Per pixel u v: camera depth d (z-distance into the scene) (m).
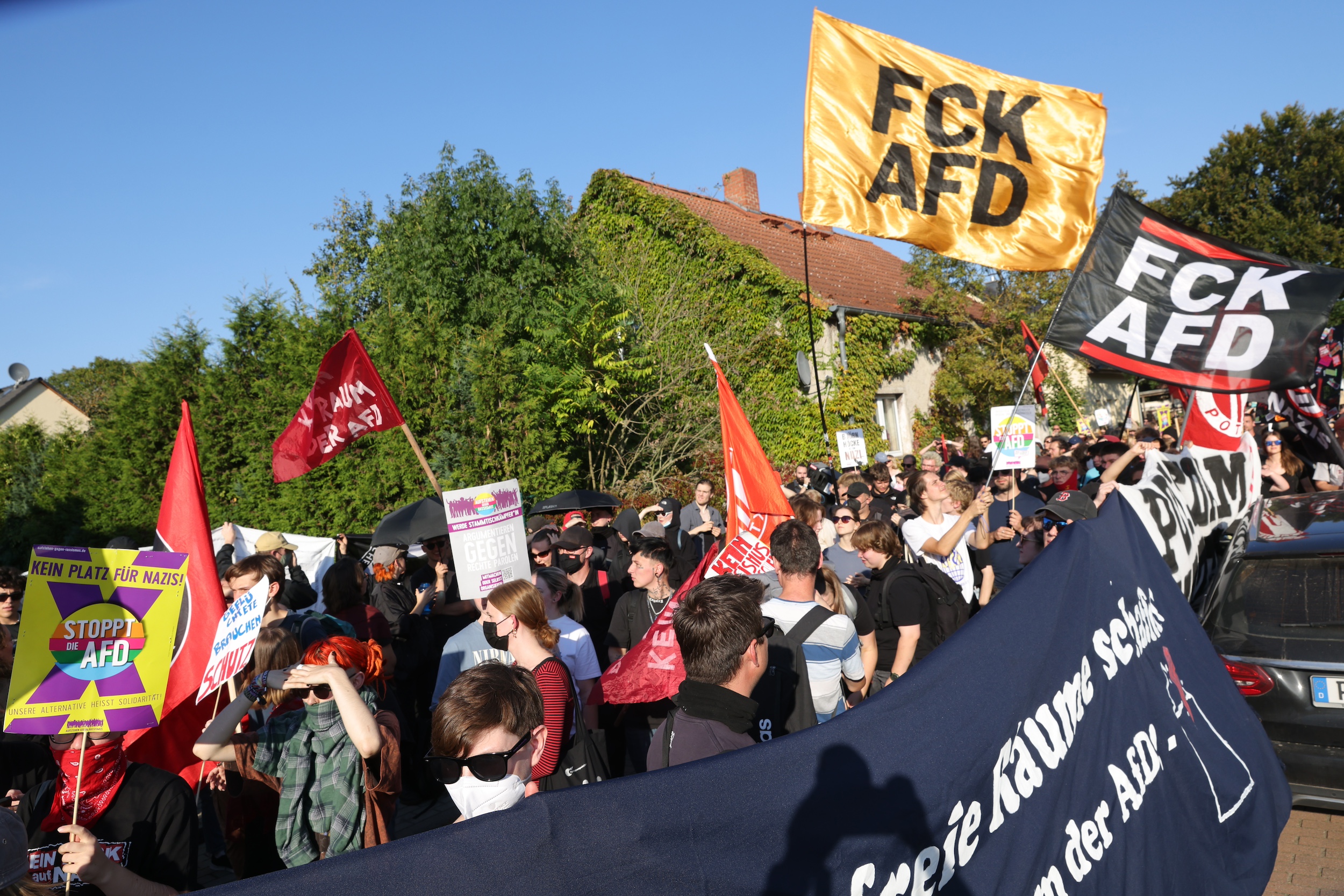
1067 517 5.07
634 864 1.61
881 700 2.11
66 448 17.39
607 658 6.41
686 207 22.09
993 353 25.05
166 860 2.77
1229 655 4.54
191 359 15.00
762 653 2.68
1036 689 2.46
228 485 14.20
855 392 22.89
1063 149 5.89
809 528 3.87
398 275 19.44
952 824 2.08
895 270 30.50
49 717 2.59
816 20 6.02
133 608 2.75
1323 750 4.24
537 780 3.59
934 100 5.95
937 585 4.82
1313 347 5.24
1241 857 2.88
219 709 3.76
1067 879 2.28
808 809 1.85
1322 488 8.92
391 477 12.67
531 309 18.03
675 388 18.27
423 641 6.32
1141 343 5.53
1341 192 34.59
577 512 8.73
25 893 1.88
